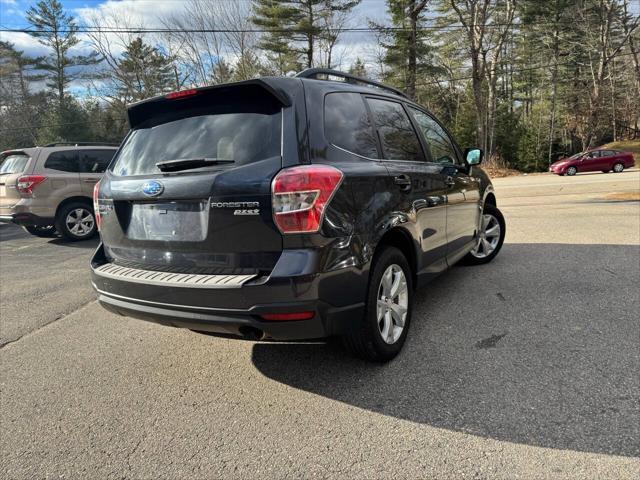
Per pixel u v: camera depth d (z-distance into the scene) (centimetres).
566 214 942
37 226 880
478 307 414
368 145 314
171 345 372
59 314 464
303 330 250
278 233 244
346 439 235
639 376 279
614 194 1230
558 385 273
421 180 360
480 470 207
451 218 425
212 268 263
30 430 256
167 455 229
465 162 495
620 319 368
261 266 250
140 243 295
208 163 266
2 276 634
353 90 329
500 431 234
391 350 312
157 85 2866
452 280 503
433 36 3731
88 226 912
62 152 883
